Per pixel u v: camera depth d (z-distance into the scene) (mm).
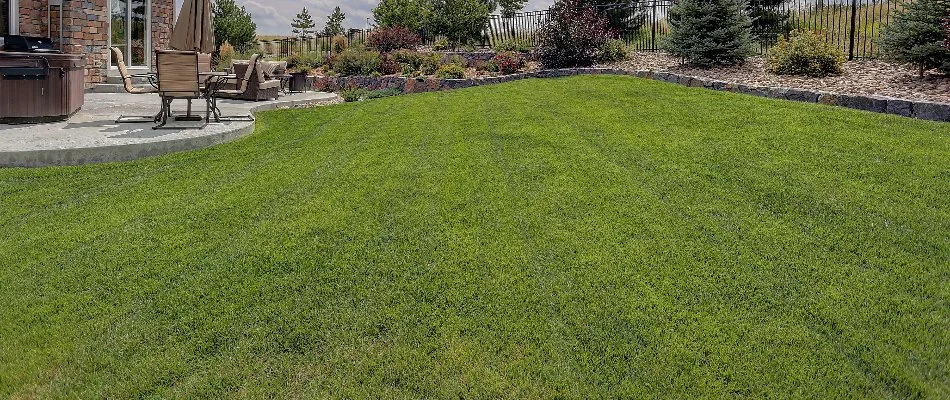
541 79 11352
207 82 7645
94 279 3221
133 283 3178
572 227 3848
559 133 6523
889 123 6137
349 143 6664
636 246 3533
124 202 4586
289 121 8688
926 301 2852
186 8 7055
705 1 10641
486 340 2625
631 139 6066
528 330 2689
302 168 5523
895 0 9953
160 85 7109
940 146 5281
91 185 5117
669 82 9820
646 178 4801
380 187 4773
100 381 2395
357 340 2641
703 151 5488
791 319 2727
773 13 12727
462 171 5191
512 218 4023
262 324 2768
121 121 7617
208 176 5371
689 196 4355
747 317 2752
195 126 7379
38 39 7328
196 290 3084
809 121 6359
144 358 2533
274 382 2373
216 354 2557
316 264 3367
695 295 2957
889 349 2498
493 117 7770
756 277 3123
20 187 5031
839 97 7289
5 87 6820
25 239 3824
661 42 11266
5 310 2916
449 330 2701
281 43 25078
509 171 5141
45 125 7129
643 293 2982
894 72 8492
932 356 2451
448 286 3096
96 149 5910
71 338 2674
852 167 4797
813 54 9000
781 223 3818
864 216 3857
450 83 13234
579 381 2355
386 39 18109
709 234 3684
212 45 7316
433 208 4246
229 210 4324
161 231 3922
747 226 3785
